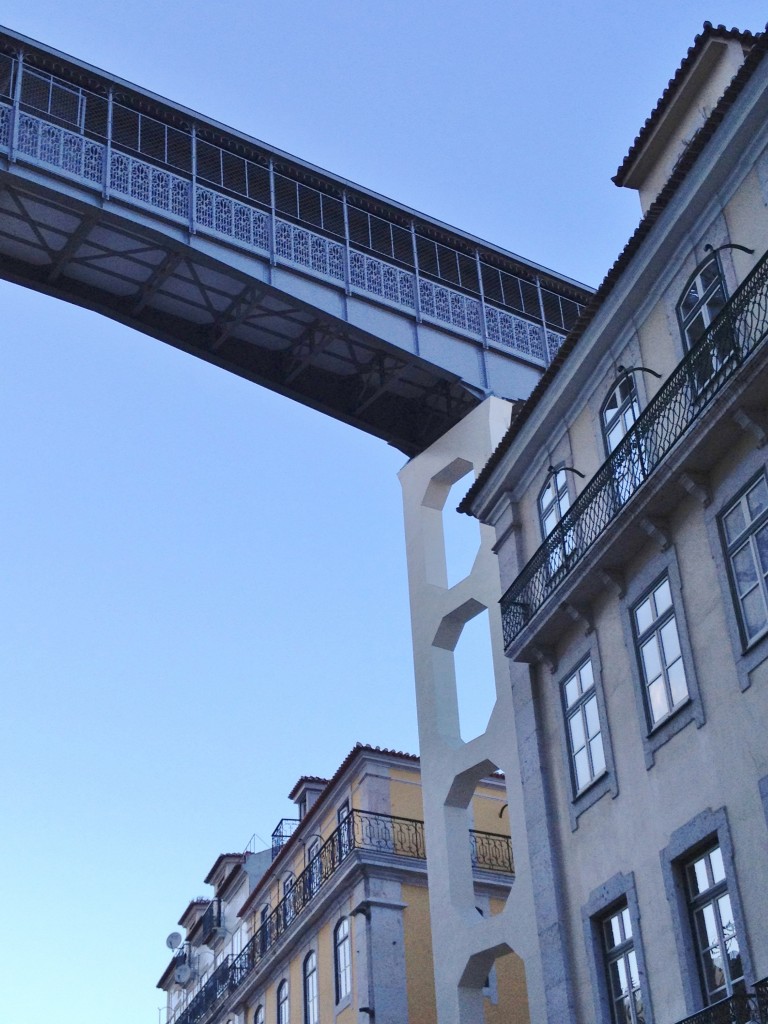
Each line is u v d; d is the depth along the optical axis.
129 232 26.31
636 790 16.62
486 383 28.12
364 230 28.97
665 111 20.12
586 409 19.64
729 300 15.40
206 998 36.50
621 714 17.22
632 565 17.45
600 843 17.33
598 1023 16.61
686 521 16.34
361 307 27.77
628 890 16.39
